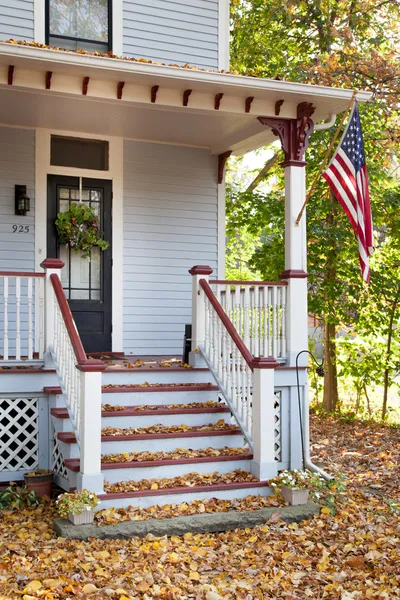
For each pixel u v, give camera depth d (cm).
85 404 599
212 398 766
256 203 1377
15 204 889
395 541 582
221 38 987
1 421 748
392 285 1326
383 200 1318
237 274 1981
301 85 761
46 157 906
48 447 715
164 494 618
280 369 795
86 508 565
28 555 520
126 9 934
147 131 916
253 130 897
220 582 488
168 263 984
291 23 1410
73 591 452
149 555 522
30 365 733
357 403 1455
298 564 530
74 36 908
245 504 634
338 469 900
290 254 819
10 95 746
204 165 1010
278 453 803
